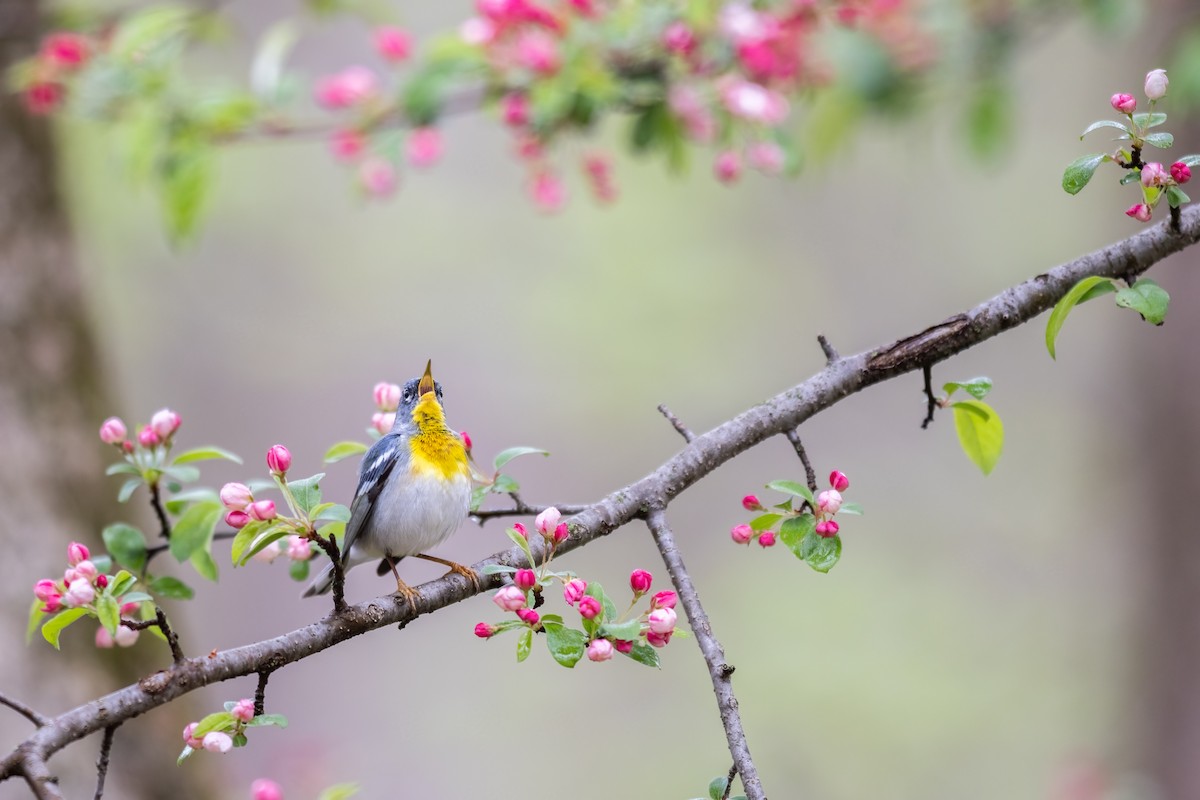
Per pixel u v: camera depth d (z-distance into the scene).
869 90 8.48
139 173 7.94
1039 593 18.59
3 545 7.77
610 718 19.14
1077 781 12.30
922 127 9.98
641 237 20.47
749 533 4.67
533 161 8.33
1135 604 12.98
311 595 5.52
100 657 7.90
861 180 21.34
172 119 7.87
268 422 22.38
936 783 15.77
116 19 8.51
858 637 17.69
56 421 8.19
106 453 8.45
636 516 5.00
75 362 8.46
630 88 7.81
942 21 9.09
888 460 22.14
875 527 20.72
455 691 20.72
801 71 8.51
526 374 22.59
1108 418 13.99
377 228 20.91
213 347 21.41
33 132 8.60
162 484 5.46
